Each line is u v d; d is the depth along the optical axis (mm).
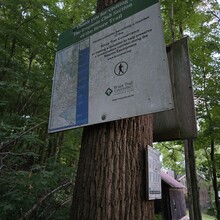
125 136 1638
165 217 10812
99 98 1644
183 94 1958
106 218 1414
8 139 3465
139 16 1612
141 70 1484
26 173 3148
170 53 2105
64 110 1863
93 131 1708
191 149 5688
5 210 2723
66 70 1992
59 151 6156
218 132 6520
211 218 18094
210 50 7406
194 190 5449
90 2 7246
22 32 5688
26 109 6434
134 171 1556
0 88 4559
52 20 5980
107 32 1774
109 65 1666
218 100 6672
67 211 3412
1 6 5801
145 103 1405
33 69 6555
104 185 1500
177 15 6387
